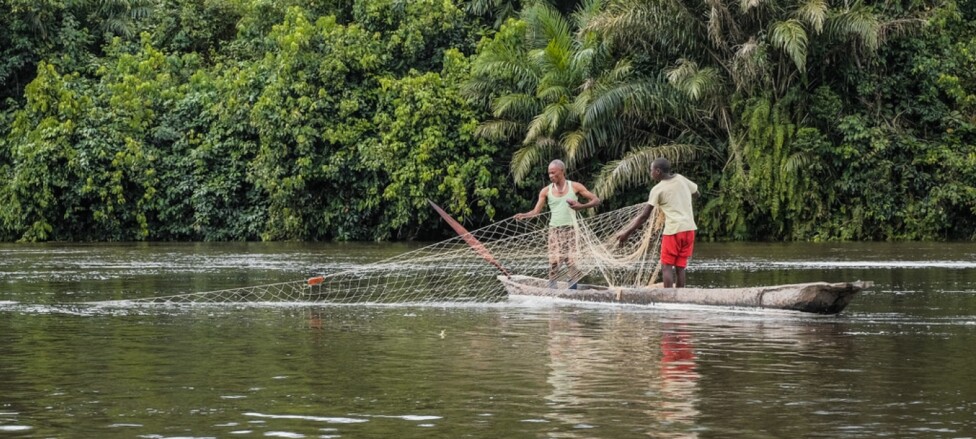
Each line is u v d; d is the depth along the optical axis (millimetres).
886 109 23656
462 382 5648
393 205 24188
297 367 6180
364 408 4977
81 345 7176
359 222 24719
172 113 25406
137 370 6094
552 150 23594
